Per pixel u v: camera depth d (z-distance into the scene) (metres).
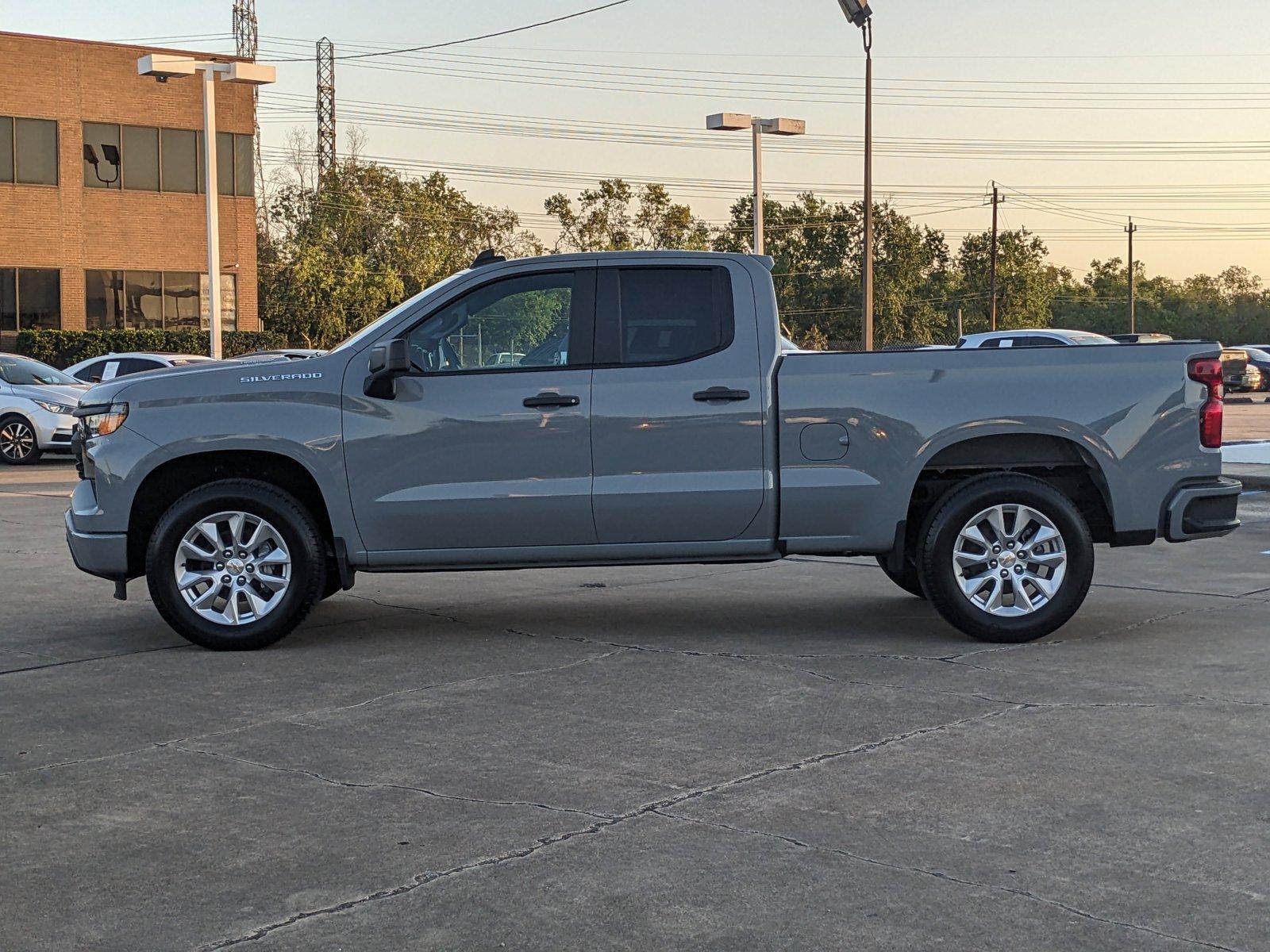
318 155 85.19
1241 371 46.12
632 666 7.40
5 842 4.74
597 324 7.93
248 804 5.12
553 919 4.01
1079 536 7.83
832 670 7.25
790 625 8.60
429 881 4.31
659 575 10.84
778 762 5.57
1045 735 5.92
